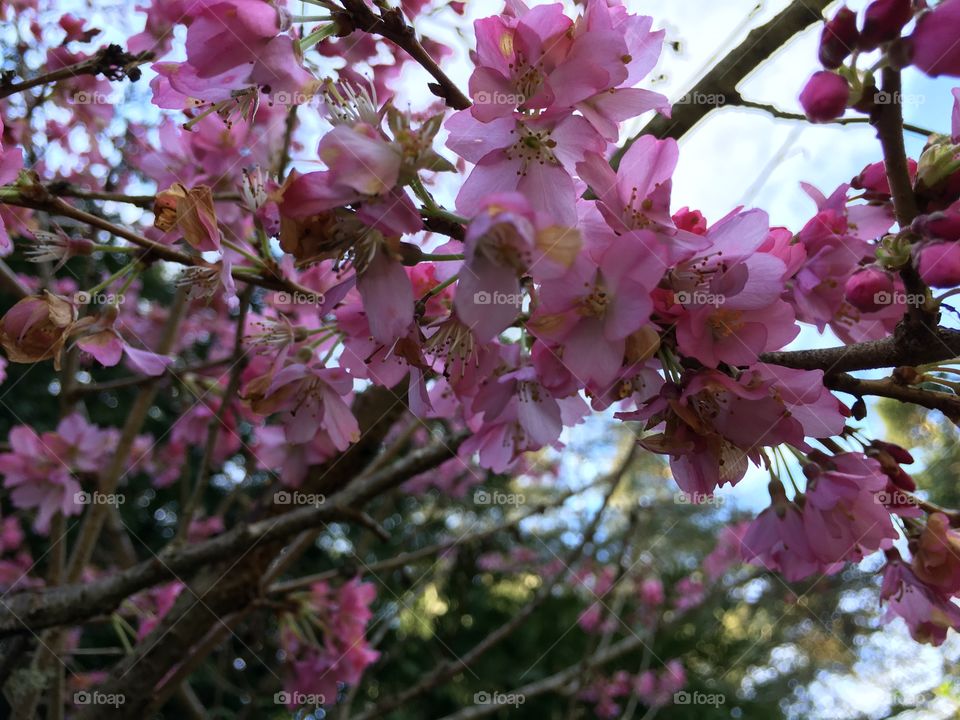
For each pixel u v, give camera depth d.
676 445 0.18
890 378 0.19
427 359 0.21
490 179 0.17
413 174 0.16
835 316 0.21
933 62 0.15
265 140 0.35
